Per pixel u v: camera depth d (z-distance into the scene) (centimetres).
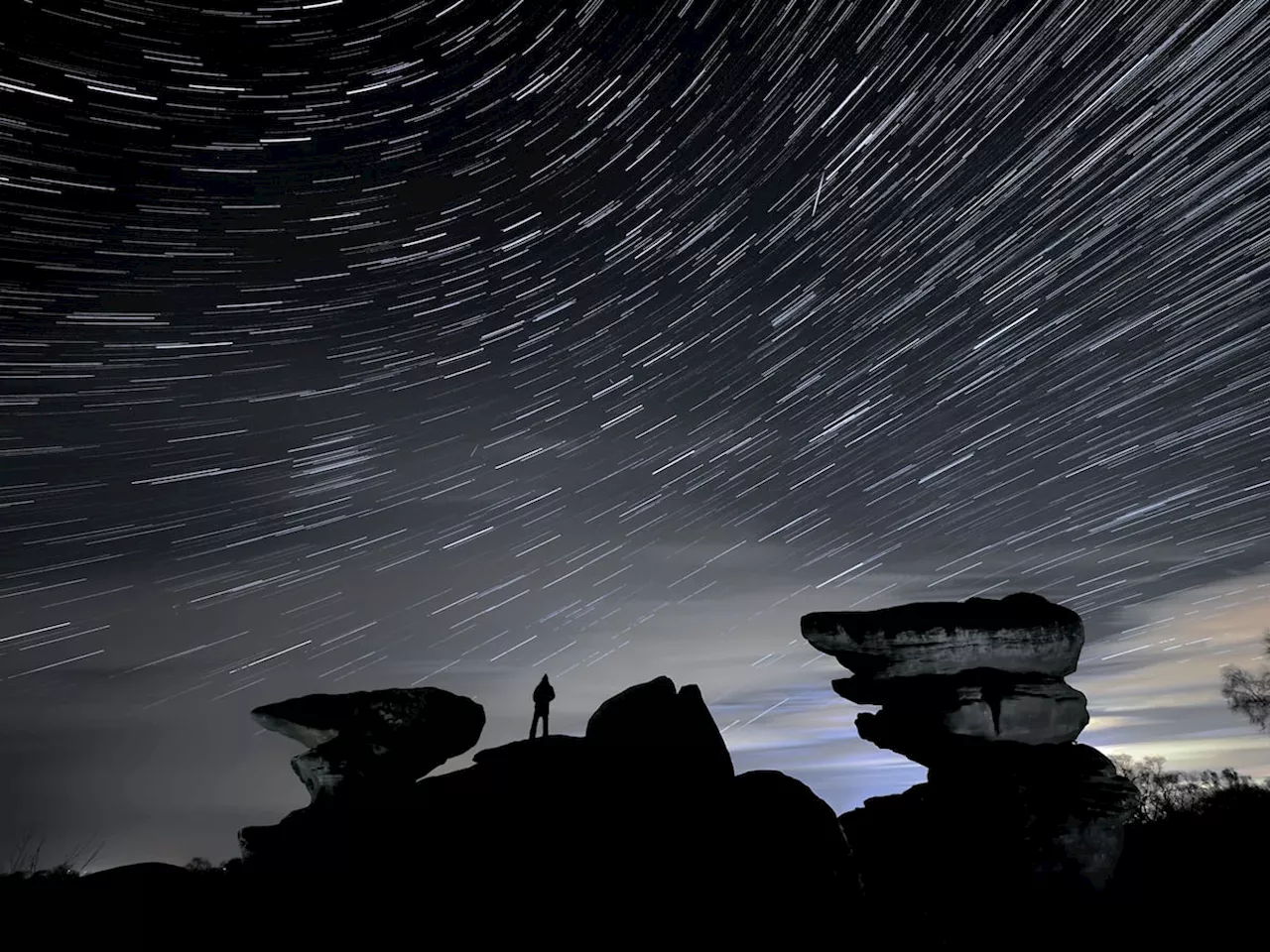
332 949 1158
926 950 1546
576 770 1497
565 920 1220
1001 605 2108
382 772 1661
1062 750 1950
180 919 1191
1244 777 2772
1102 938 1705
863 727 2105
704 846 1347
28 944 1105
